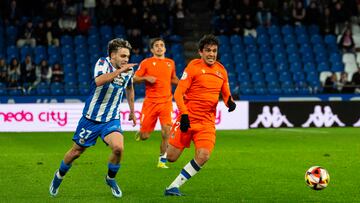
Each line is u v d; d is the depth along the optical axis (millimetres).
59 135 36125
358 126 41562
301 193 17656
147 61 23891
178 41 50062
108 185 17141
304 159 25375
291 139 33906
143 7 49250
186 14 51281
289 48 50344
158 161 24109
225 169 22375
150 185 18891
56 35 48125
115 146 15664
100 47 48500
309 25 51906
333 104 41312
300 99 45312
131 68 15164
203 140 16453
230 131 38906
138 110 39062
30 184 18922
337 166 23312
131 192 17609
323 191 17984
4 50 47469
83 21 48781
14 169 22203
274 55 49938
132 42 47469
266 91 46656
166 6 49719
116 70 15141
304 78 48719
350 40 50250
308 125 41062
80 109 38688
